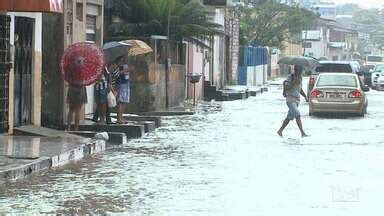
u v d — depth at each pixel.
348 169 17.53
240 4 80.88
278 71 106.00
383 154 20.45
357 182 15.63
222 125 29.41
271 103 45.06
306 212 12.49
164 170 17.12
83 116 26.55
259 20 90.56
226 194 14.10
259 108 40.12
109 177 16.03
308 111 38.31
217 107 40.72
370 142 23.62
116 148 21.53
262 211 12.55
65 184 15.06
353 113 34.75
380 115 36.00
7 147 18.97
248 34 88.00
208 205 13.02
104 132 23.42
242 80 68.56
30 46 23.72
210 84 49.97
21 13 22.70
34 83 23.95
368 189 14.77
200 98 48.44
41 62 25.05
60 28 26.09
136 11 38.53
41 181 15.37
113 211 12.45
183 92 42.06
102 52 23.17
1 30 21.39
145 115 32.94
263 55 79.81
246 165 18.06
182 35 39.22
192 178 15.98
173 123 30.23
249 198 13.71
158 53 36.94
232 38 64.88
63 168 17.27
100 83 25.38
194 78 41.47
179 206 12.91
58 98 25.97
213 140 23.81
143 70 33.94
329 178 16.16
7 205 12.87
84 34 28.20
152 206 12.91
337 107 33.97
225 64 63.56
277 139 24.34
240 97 49.97
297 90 25.44
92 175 16.30
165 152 20.58
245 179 15.90
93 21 30.61
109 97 25.47
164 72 36.94
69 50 22.89
